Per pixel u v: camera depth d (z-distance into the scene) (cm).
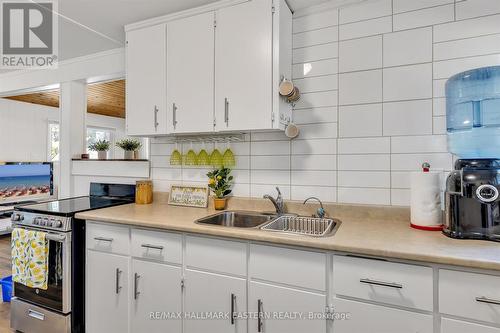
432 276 107
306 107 188
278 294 132
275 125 164
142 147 290
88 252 181
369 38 173
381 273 114
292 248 129
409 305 110
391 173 168
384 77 169
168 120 194
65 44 245
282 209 187
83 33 224
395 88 167
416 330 109
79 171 277
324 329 123
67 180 282
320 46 185
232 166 210
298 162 191
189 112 187
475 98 138
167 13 195
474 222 123
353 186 176
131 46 208
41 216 187
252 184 204
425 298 108
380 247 114
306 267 127
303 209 185
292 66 191
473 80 138
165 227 155
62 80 285
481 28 149
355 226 152
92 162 270
